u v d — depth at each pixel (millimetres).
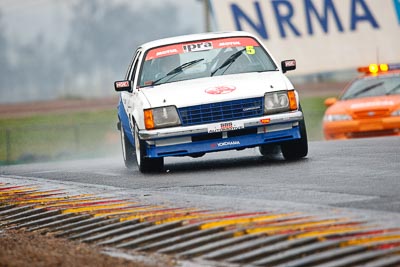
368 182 35094
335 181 36125
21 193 41312
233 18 122312
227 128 43719
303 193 33344
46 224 32875
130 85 47656
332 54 126438
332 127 68312
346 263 23141
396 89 69812
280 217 28453
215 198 33625
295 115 44156
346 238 25078
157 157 44906
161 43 48344
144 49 48375
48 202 37219
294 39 125000
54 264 24672
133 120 46188
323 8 126938
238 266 24141
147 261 25453
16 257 25797
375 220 26906
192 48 47656
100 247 28016
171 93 44688
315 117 102750
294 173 39969
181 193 35969
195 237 27391
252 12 123250
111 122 98938
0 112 193500
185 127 43844
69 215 33594
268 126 44000
